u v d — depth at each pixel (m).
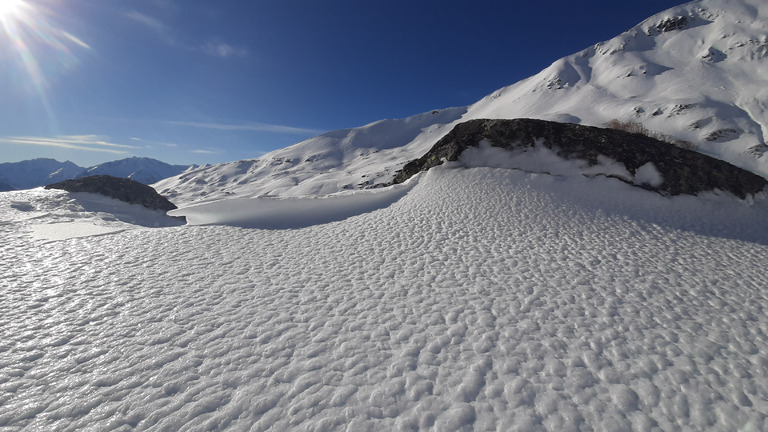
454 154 23.14
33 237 12.58
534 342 6.85
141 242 12.71
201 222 17.27
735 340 7.14
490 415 5.01
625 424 4.96
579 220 15.91
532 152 22.09
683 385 5.77
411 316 7.83
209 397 5.18
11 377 5.44
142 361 5.95
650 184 19.41
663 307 8.52
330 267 10.92
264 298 8.59
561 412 5.11
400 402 5.19
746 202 18.30
